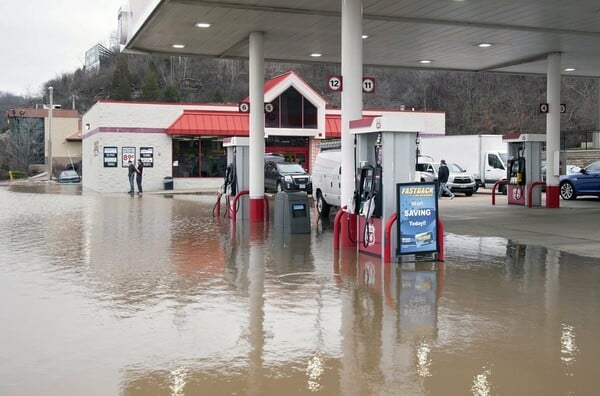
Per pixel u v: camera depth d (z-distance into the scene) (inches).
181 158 1485.0
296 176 1178.0
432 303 300.4
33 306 296.0
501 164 1339.8
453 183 1163.9
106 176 1421.0
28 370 206.7
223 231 604.1
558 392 185.8
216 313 281.6
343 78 494.6
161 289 333.7
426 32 691.4
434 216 418.9
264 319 271.1
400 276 368.8
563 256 441.7
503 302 302.2
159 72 3678.6
